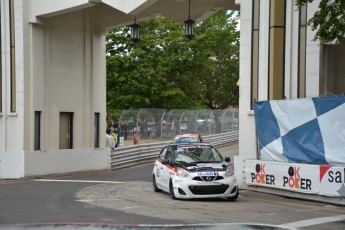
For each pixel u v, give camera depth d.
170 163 15.08
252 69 16.67
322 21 12.59
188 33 18.45
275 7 16.05
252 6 16.69
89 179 20.97
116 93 42.22
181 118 34.84
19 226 9.84
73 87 23.53
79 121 23.83
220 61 51.66
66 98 23.12
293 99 14.33
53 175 22.09
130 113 30.86
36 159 21.36
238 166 16.77
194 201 14.09
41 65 21.83
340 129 12.91
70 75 23.38
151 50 42.62
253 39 16.67
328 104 13.20
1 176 21.05
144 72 42.38
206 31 46.91
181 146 15.52
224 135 39.38
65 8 20.62
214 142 36.84
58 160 22.42
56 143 22.61
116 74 42.91
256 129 15.96
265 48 16.38
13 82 21.14
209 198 14.56
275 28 16.06
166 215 11.52
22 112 20.94
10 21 21.23
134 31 19.48
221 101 54.06
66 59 23.17
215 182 13.95
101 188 17.50
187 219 10.94
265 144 15.54
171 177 14.54
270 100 15.27
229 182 14.05
